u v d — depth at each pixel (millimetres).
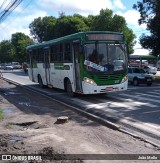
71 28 56188
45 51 22562
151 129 10219
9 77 44312
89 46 16422
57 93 20828
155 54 38844
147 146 8117
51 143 8125
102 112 13477
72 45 17469
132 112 13312
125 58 17172
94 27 52344
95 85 16422
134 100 16984
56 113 13297
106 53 16672
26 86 27250
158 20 34531
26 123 11273
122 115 12688
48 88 24484
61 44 19219
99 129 10070
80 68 16609
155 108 14258
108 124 10617
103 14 51875
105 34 16734
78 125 10703
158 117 12164
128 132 9680
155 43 37062
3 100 17703
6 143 8180
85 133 9422
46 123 11125
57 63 20094
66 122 11180
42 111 13859
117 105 15281
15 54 104812
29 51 26969
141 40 38031
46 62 22469
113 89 16781
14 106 15414
